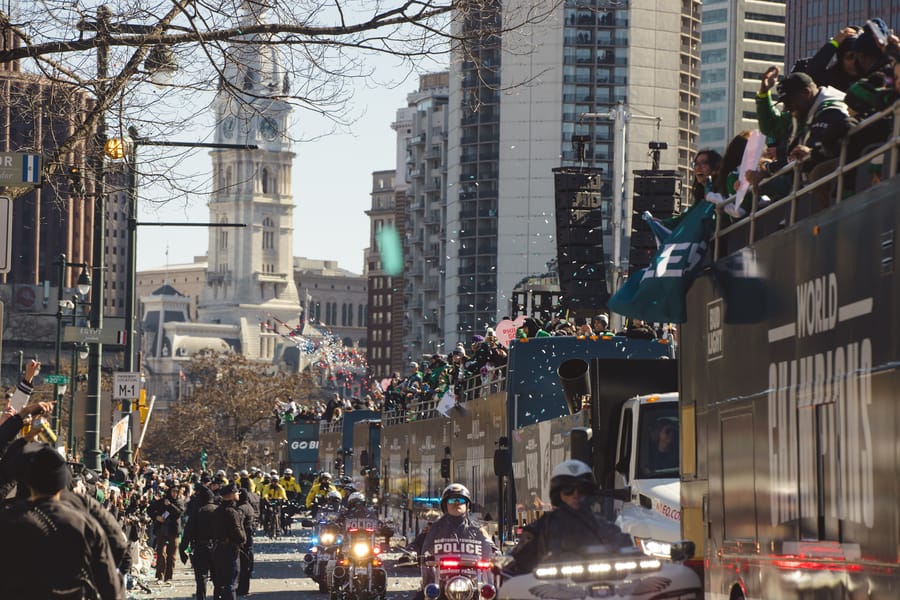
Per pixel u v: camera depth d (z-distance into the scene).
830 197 16.78
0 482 18.42
